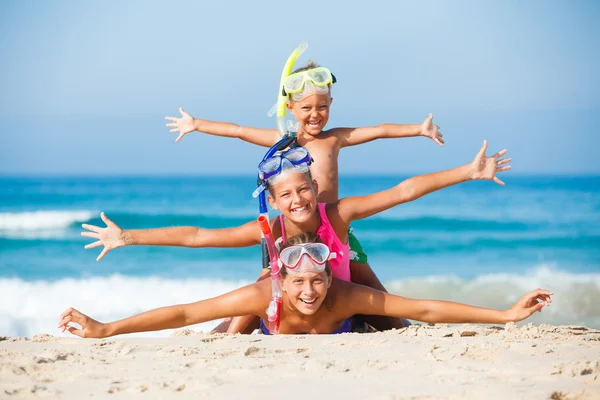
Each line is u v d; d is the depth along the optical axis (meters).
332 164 8.34
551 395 4.22
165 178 87.44
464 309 6.89
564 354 5.36
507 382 4.56
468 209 39.28
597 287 19.03
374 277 8.09
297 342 6.05
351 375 4.79
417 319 7.01
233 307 6.93
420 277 21.14
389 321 7.54
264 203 6.87
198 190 57.66
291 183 6.99
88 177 94.06
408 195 7.10
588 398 4.23
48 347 5.87
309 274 6.68
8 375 4.77
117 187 62.88
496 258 24.62
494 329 6.77
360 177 92.06
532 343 5.82
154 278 20.64
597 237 29.05
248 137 8.84
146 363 5.17
